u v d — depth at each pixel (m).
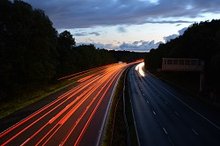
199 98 89.75
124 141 42.84
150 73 190.12
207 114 70.44
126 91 102.94
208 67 99.81
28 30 83.62
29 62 83.81
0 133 45.84
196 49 107.44
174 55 135.00
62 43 128.12
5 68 72.69
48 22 96.69
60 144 41.09
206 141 49.41
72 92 93.88
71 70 130.88
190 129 56.88
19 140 42.47
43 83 98.25
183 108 77.56
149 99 91.44
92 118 57.50
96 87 108.44
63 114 60.62
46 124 52.03
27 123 52.38
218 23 124.12
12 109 62.88
